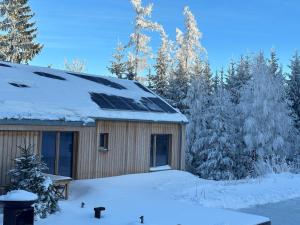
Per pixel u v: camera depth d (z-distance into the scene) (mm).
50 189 10312
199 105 32031
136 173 18172
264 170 23641
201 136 31141
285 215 12805
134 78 39062
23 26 39156
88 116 15289
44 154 14516
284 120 28875
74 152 15695
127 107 18094
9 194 7910
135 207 11711
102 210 10219
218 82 39812
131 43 39219
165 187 15758
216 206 13352
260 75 28781
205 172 29625
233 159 29703
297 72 34844
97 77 21766
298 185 18000
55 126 14133
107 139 16984
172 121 19609
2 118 11758
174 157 20375
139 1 39000
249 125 27828
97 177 16453
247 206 13922
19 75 16922
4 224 7777
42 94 15328
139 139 18406
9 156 12117
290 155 30469
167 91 37062
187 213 11219
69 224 9344
